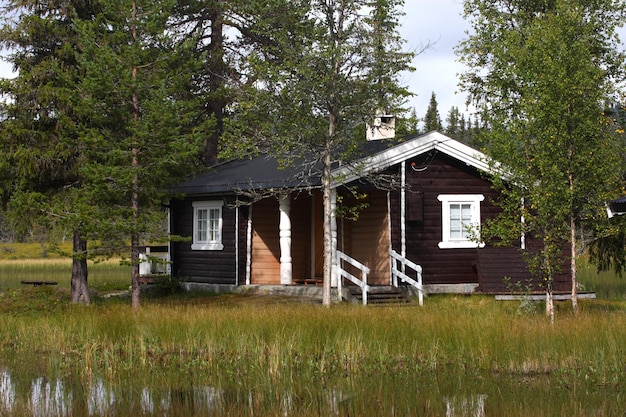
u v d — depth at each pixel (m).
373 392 11.82
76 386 12.71
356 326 14.82
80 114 20.55
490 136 18.00
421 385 12.19
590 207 17.81
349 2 19.45
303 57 19.77
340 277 21.28
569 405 10.86
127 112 20.11
